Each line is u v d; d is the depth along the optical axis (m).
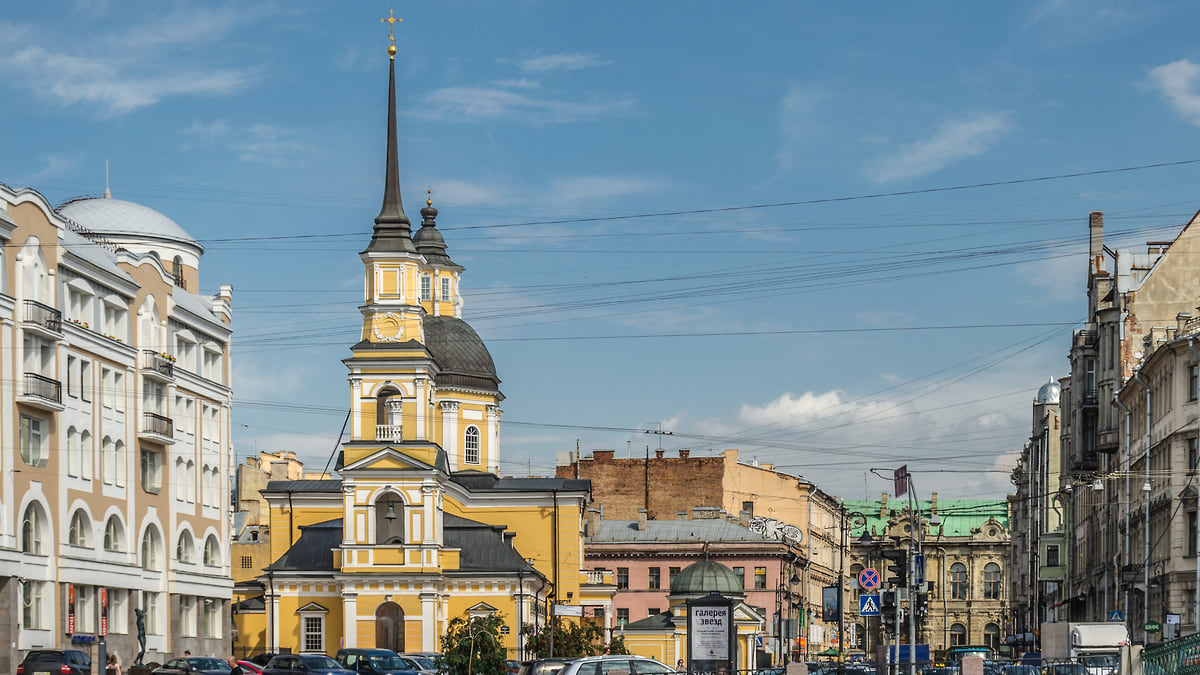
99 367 73.62
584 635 76.12
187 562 83.62
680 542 140.25
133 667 68.31
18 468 65.44
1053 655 71.81
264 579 101.88
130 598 76.44
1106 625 68.31
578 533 115.56
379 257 101.88
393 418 101.06
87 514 71.94
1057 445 139.50
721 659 62.50
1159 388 80.38
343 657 68.88
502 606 101.00
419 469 99.81
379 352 101.06
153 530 79.94
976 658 61.59
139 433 77.75
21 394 65.62
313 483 115.06
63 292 70.44
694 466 150.62
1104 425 94.06
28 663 58.81
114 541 75.56
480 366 117.62
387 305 101.62
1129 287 93.19
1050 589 135.62
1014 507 182.00
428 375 102.19
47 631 67.31
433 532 99.88
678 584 119.38
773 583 138.62
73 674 59.00
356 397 101.38
